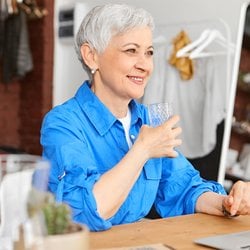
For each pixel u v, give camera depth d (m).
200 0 2.91
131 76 1.36
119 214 1.36
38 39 3.76
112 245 0.98
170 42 2.74
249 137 2.74
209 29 2.77
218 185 1.51
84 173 1.17
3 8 3.43
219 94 2.59
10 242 0.70
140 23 1.34
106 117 1.38
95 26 1.36
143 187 1.43
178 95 2.68
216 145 2.54
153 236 1.07
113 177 1.15
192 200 1.42
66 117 1.33
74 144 1.26
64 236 0.70
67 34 3.62
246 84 2.71
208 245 0.99
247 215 1.33
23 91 3.92
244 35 2.69
